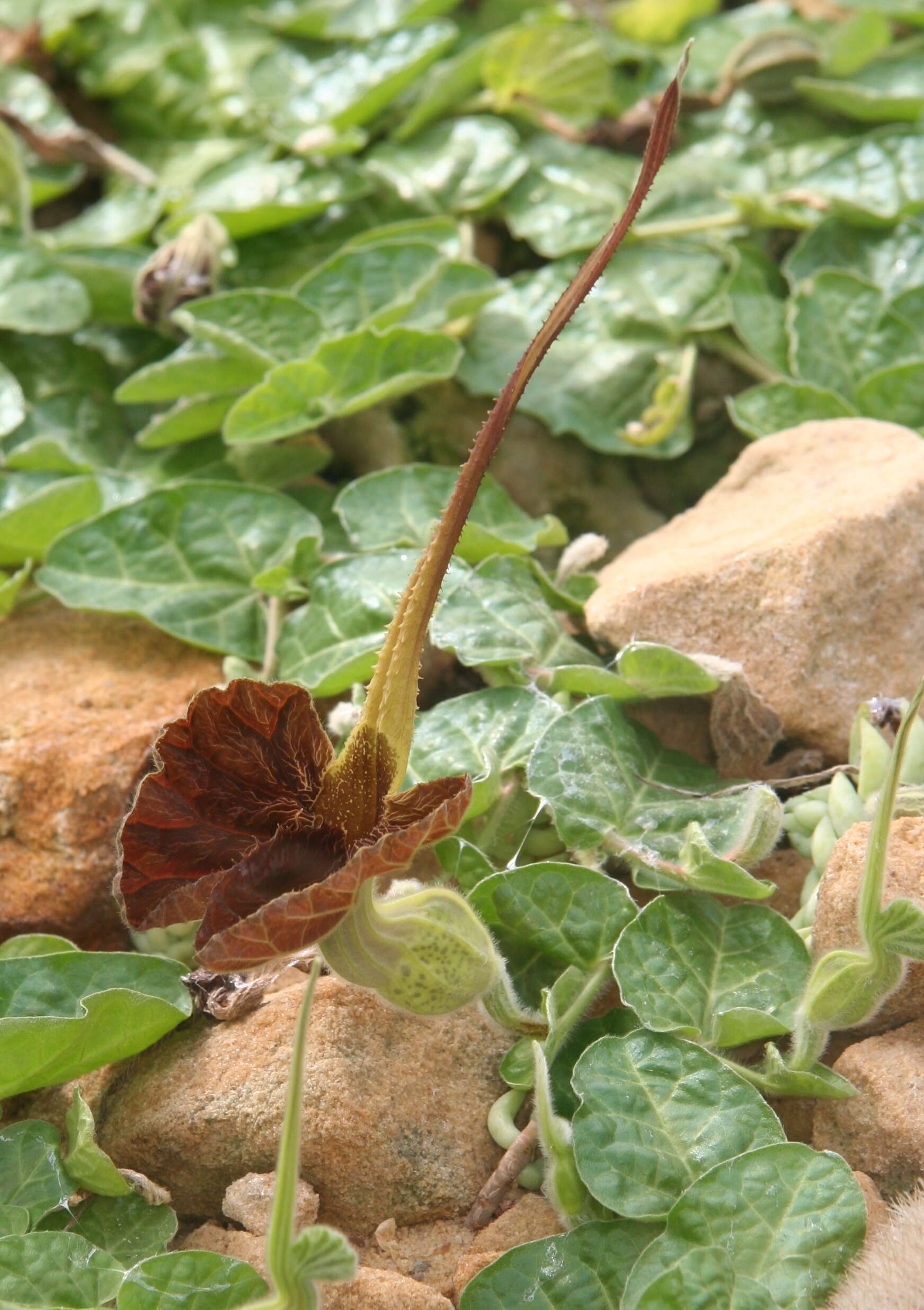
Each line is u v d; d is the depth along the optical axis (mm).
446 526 637
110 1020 673
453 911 654
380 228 814
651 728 721
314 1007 680
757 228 813
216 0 895
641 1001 675
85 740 718
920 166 808
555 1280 656
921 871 673
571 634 735
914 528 716
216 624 741
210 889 645
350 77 844
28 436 789
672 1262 651
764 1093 677
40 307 793
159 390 776
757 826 684
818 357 781
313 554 743
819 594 708
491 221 829
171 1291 654
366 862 630
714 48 872
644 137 836
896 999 674
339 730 708
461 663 739
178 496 750
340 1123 670
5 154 820
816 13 873
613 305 796
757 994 679
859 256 804
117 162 855
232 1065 677
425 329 777
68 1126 675
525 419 789
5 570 770
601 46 824
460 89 833
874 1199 663
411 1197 672
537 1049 662
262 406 758
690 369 779
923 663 718
